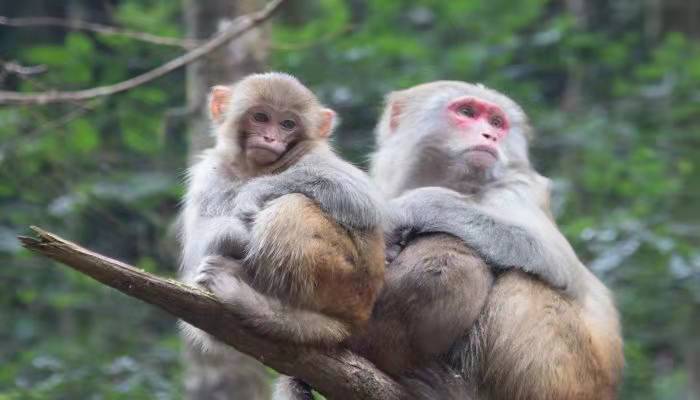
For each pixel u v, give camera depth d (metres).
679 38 20.98
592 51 22.09
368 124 18.95
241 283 7.42
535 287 9.22
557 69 23.73
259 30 13.83
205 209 8.34
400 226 9.40
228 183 8.45
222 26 13.33
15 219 16.75
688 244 17.64
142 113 16.53
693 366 19.06
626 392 18.28
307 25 19.81
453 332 8.84
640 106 21.11
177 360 16.70
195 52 11.80
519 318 9.00
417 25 24.61
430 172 10.49
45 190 16.06
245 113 8.53
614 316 9.84
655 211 18.56
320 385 7.81
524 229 9.43
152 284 6.99
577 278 9.50
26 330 18.16
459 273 8.84
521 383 8.91
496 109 10.51
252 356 7.58
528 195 10.01
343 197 7.81
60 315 18.55
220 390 13.17
